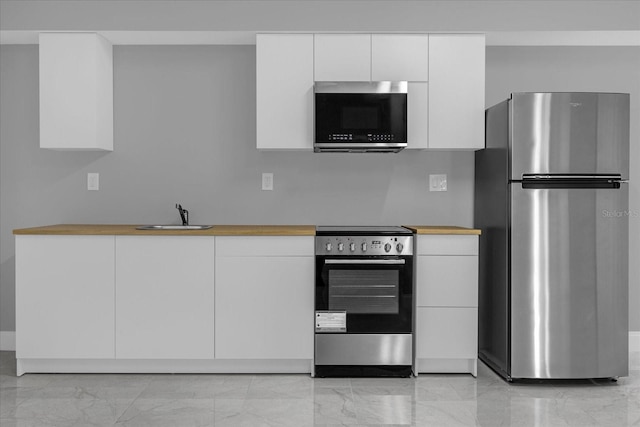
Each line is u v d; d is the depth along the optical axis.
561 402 3.28
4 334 4.32
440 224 4.32
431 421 2.97
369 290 3.68
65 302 3.63
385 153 4.29
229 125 4.29
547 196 3.51
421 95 3.94
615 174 3.51
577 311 3.54
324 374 3.69
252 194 4.30
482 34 3.95
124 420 2.96
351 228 3.96
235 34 4.00
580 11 3.94
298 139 3.92
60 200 4.31
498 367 3.77
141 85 4.28
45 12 3.93
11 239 4.33
